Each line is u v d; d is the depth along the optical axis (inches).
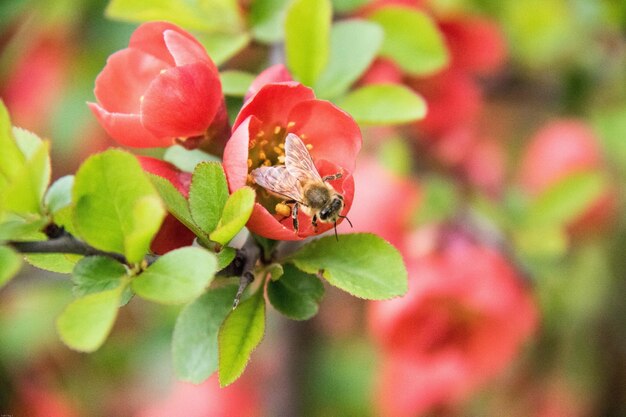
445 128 22.2
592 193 21.5
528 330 20.8
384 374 22.4
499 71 25.5
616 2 22.0
